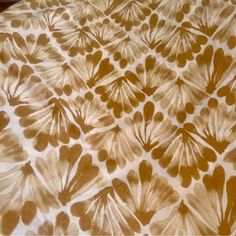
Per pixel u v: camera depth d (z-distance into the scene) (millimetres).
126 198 437
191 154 498
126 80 642
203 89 604
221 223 410
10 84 558
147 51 695
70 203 418
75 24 752
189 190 450
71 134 514
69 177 450
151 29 743
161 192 448
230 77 604
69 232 388
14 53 613
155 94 613
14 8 739
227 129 530
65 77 613
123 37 731
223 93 586
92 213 412
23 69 592
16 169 435
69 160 475
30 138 482
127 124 555
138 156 499
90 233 392
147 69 663
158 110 583
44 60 636
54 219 396
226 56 630
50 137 495
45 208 403
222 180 460
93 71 654
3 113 507
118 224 405
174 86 619
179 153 501
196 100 589
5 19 683
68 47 686
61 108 546
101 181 455
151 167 483
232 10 686
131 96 610
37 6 778
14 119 504
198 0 744
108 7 814
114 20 778
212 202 434
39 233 378
